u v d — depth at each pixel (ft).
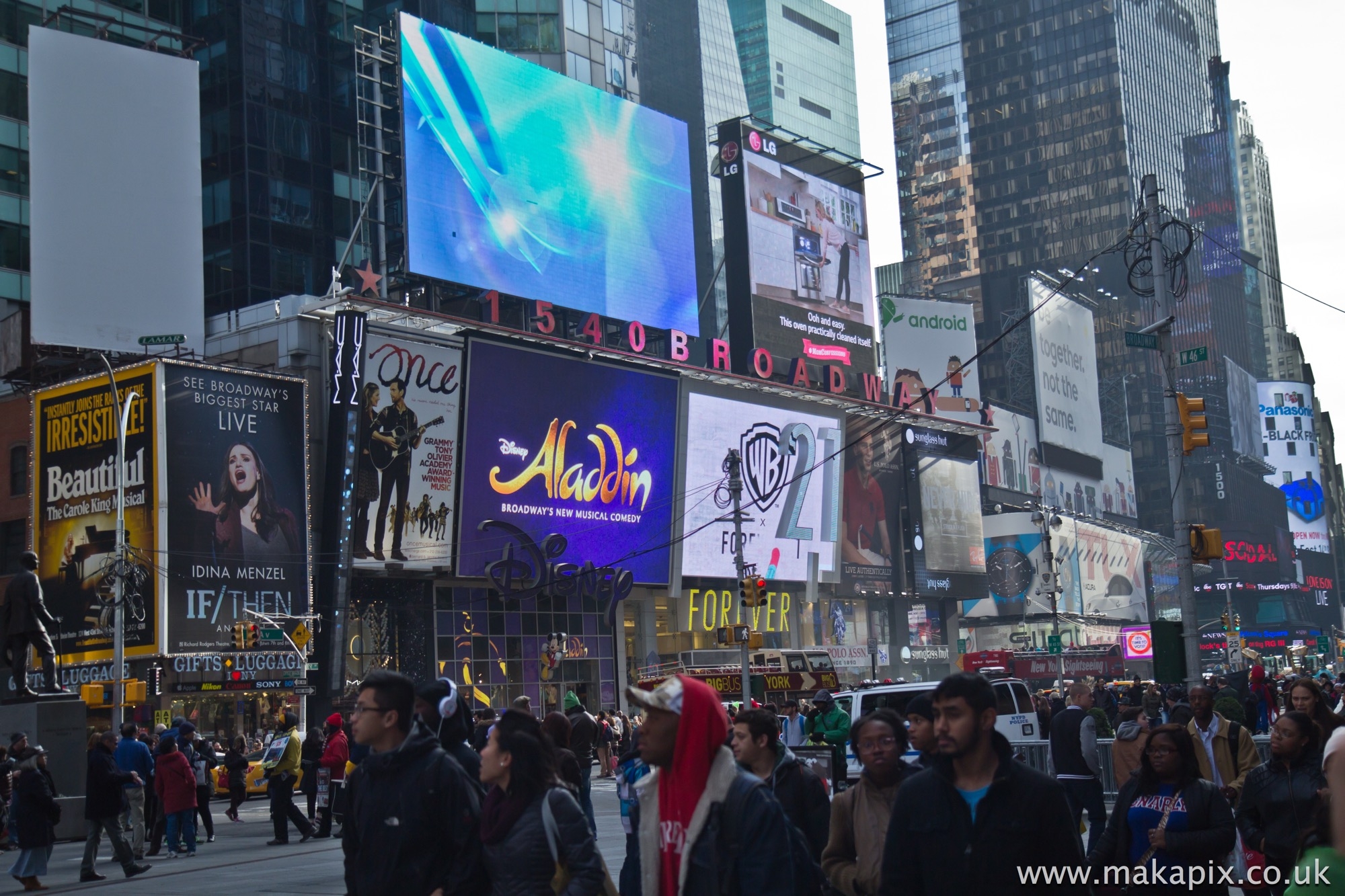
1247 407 629.92
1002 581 354.95
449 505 191.93
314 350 184.85
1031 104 625.82
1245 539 532.32
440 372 190.90
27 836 64.23
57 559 171.42
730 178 254.47
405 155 192.03
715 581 243.60
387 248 215.10
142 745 77.77
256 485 171.53
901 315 324.39
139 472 164.14
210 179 252.42
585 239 218.38
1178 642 66.64
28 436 185.16
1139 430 556.51
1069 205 607.78
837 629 276.21
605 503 215.31
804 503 257.14
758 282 253.03
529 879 22.95
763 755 29.27
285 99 257.55
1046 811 19.56
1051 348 407.85
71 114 177.37
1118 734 45.88
